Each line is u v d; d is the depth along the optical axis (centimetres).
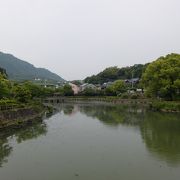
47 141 2972
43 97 11162
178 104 5972
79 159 2255
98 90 13388
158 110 6406
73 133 3472
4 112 3731
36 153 2464
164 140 2988
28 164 2136
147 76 6694
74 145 2762
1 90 4881
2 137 3206
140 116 5347
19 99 5409
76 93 14375
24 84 7938
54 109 7388
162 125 4088
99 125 4194
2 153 2473
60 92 14075
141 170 1964
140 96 10219
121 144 2795
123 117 5241
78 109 7544
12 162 2189
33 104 5694
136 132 3512
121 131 3603
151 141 2939
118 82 12300
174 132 3481
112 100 10681
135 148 2616
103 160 2222
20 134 3397
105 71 18775
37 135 3328
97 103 10388
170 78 6425
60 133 3478
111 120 4812
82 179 1802
